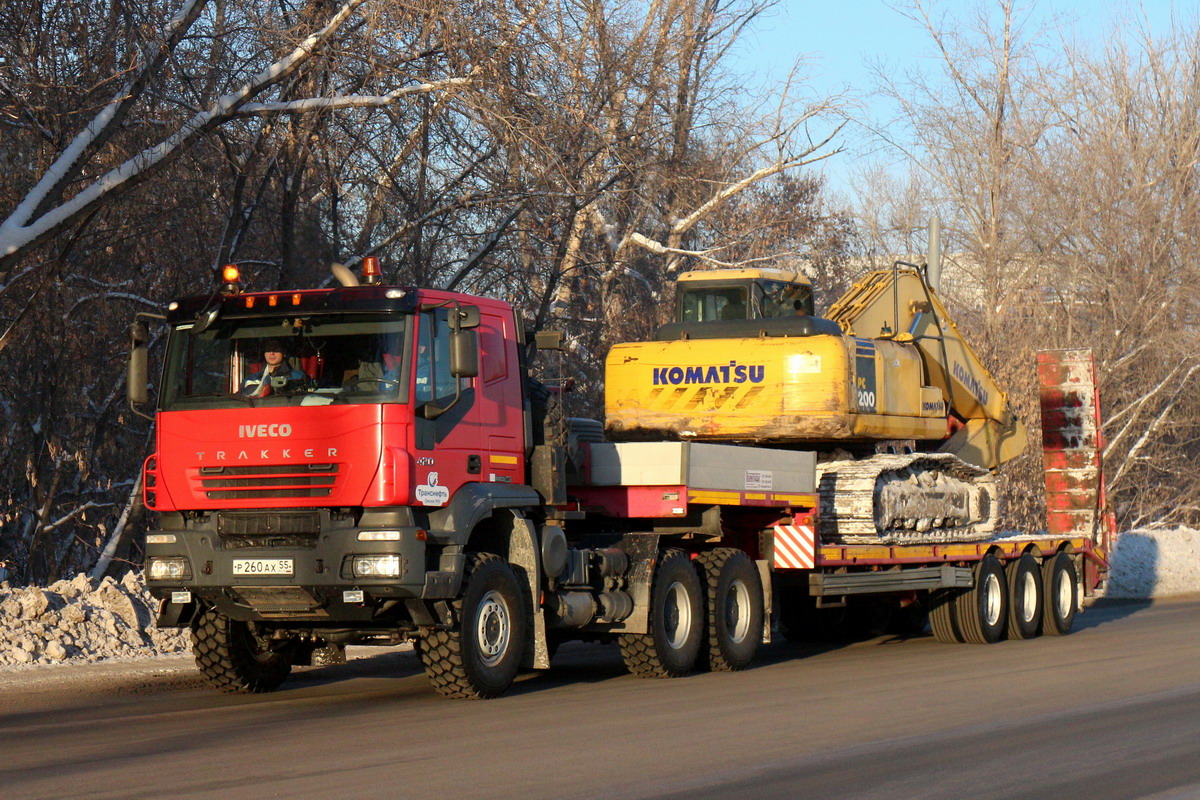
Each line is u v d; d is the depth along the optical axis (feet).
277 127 63.57
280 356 34.45
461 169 68.85
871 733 29.37
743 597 44.29
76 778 24.66
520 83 61.67
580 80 67.46
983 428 63.21
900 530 51.75
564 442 39.52
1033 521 99.19
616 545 41.09
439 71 62.28
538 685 39.86
